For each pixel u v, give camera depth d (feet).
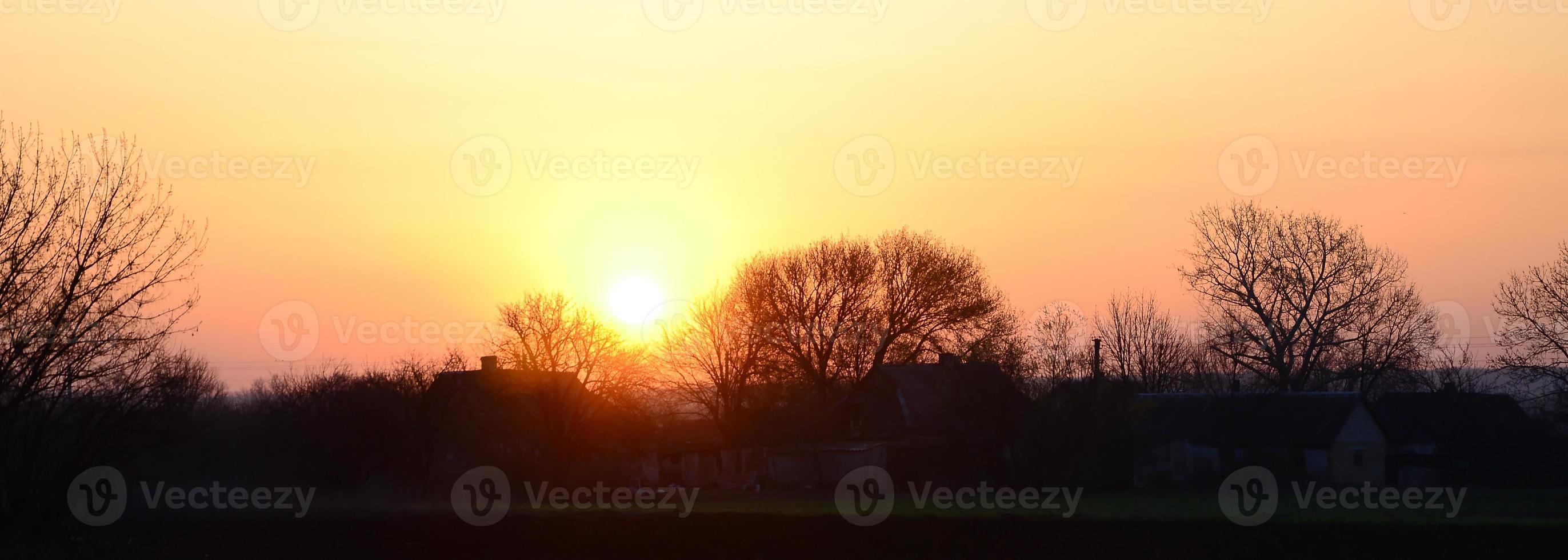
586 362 179.73
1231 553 98.22
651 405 211.61
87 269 84.84
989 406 155.43
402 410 183.52
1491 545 97.71
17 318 82.89
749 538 107.76
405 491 180.14
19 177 83.25
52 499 91.30
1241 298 213.66
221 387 212.64
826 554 100.99
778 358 212.23
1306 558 96.48
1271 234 213.25
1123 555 98.22
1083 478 154.71
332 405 187.21
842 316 211.82
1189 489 171.12
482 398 184.85
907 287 211.20
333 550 106.63
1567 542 97.66
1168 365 276.82
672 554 103.30
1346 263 210.18
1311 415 193.77
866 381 202.49
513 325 180.24
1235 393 214.48
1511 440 183.83
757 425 210.38
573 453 179.22
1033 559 97.50
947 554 100.01
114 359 87.51
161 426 105.91
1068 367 159.74
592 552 104.68
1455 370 213.46
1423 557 95.45
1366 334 212.43
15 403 83.66
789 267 216.33
